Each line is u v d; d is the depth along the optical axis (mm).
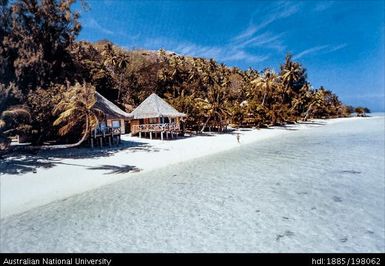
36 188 15445
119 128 31844
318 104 85938
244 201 13469
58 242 9688
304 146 31906
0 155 21984
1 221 11453
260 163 22516
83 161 21984
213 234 10117
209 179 17672
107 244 9516
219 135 43219
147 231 10438
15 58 25812
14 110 20906
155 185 16422
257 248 9133
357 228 10398
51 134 26750
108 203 13430
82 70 35812
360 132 46531
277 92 74875
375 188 15023
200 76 75188
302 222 10984
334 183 16125
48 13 27812
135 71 64812
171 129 36656
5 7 25328
